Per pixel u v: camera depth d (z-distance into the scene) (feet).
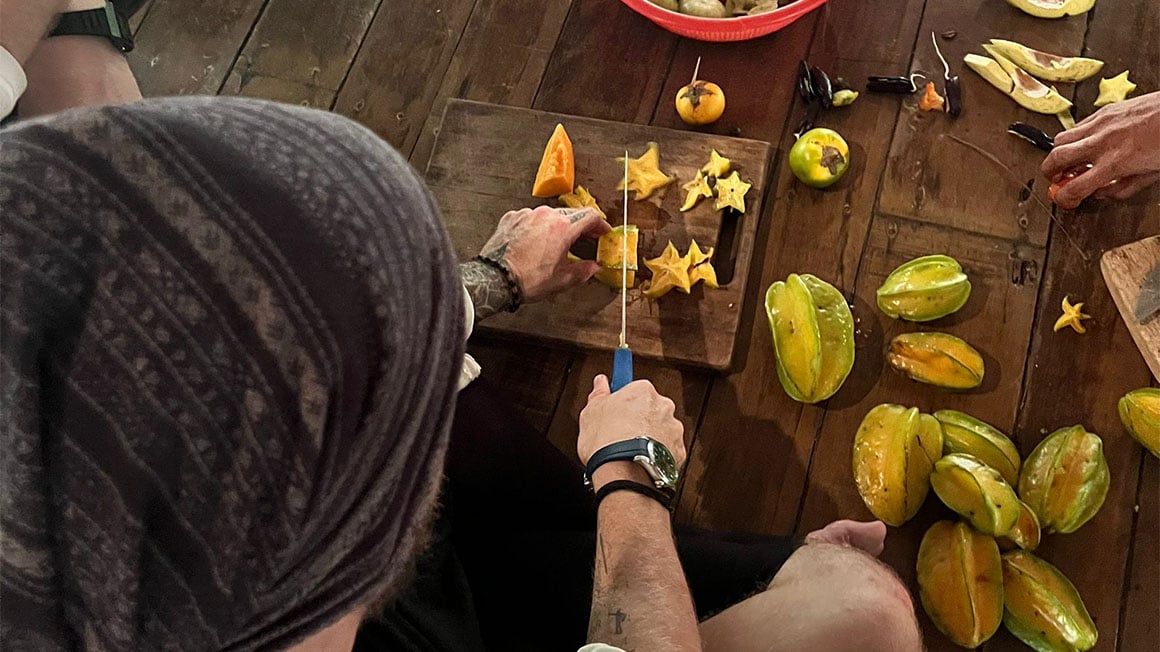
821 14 4.40
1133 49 4.22
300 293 0.95
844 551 2.75
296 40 4.52
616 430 2.73
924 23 4.34
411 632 2.35
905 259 3.93
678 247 3.93
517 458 3.17
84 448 0.94
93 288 0.90
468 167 4.15
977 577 3.34
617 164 4.08
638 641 2.23
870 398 3.75
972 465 3.38
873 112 4.19
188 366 0.93
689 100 4.10
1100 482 3.46
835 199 4.05
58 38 3.33
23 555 0.98
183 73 4.48
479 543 3.03
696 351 3.77
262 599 1.14
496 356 3.92
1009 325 3.80
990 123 4.12
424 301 1.10
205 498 1.00
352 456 1.10
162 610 1.07
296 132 1.01
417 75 4.43
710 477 3.70
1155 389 3.53
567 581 2.93
